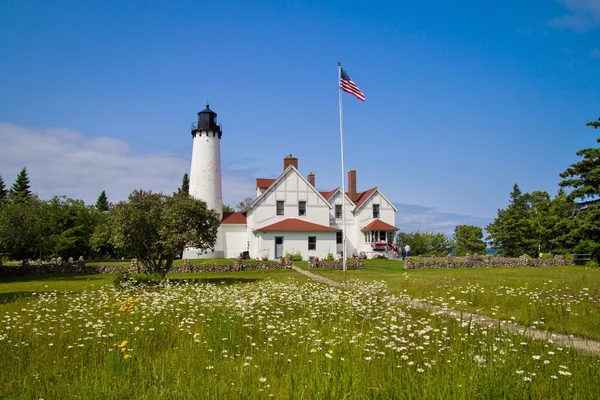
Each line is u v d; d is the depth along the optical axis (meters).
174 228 24.77
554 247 60.88
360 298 14.07
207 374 6.98
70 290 21.22
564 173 41.75
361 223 51.81
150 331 9.73
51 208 54.19
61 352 8.43
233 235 51.38
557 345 8.48
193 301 13.24
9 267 32.88
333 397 5.72
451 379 6.26
